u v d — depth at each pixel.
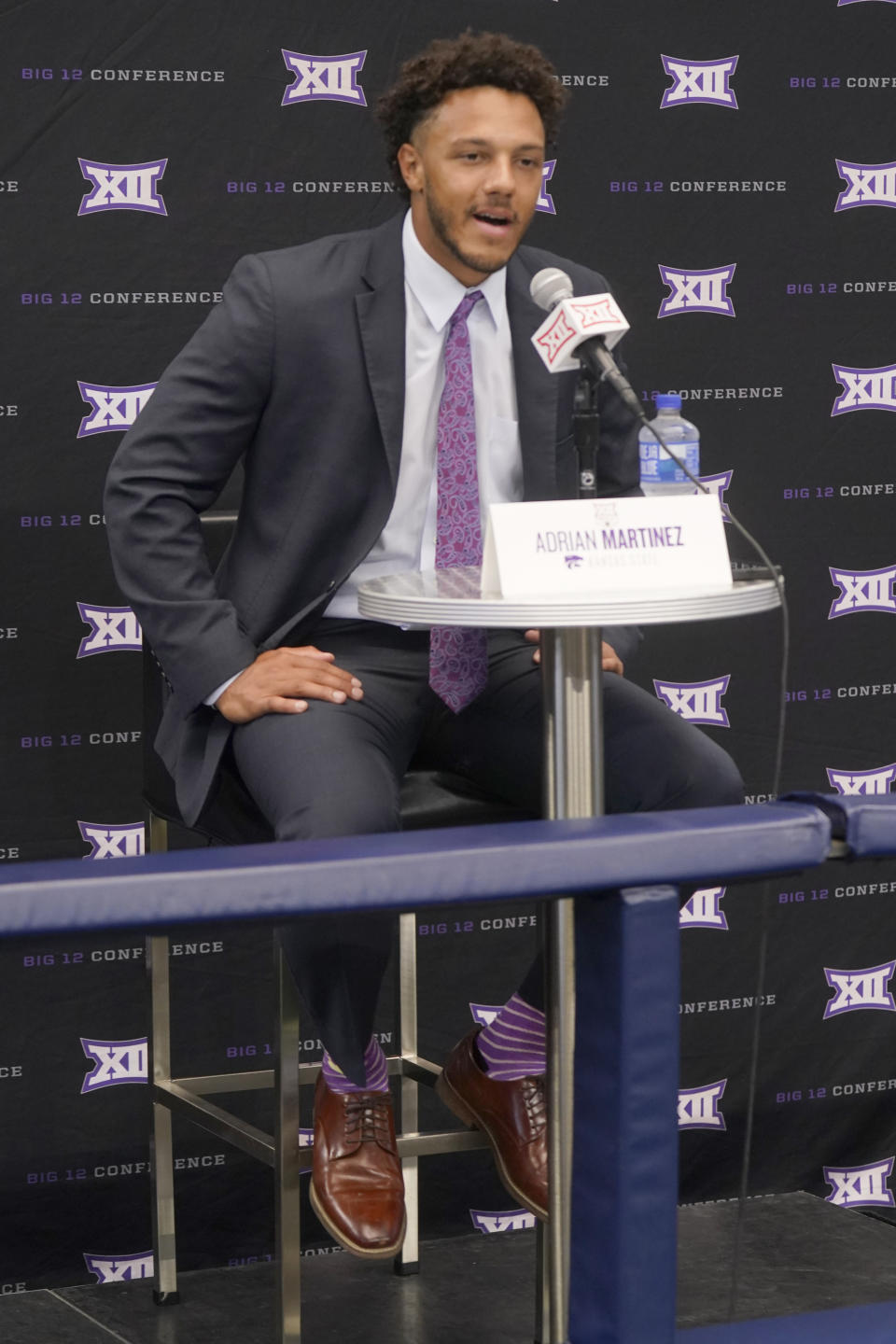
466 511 4.98
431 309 4.97
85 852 6.24
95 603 6.16
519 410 5.06
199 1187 6.44
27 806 6.15
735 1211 6.86
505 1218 6.76
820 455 6.88
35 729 6.14
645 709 4.87
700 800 4.74
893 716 7.07
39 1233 6.27
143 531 4.88
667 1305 3.16
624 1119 3.10
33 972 6.20
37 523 6.07
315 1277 6.21
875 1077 7.18
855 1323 3.39
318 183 6.24
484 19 6.35
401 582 4.30
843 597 6.96
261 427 5.04
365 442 4.96
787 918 7.01
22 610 6.08
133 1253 6.37
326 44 6.19
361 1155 4.61
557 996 3.89
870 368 6.90
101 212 6.01
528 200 4.73
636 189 6.57
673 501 4.08
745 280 6.73
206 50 6.07
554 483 5.07
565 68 6.45
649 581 4.00
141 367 6.12
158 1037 5.88
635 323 6.62
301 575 5.01
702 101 6.61
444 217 4.71
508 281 5.14
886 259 6.89
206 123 6.09
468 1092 4.95
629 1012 3.08
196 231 6.12
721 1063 6.98
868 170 6.82
